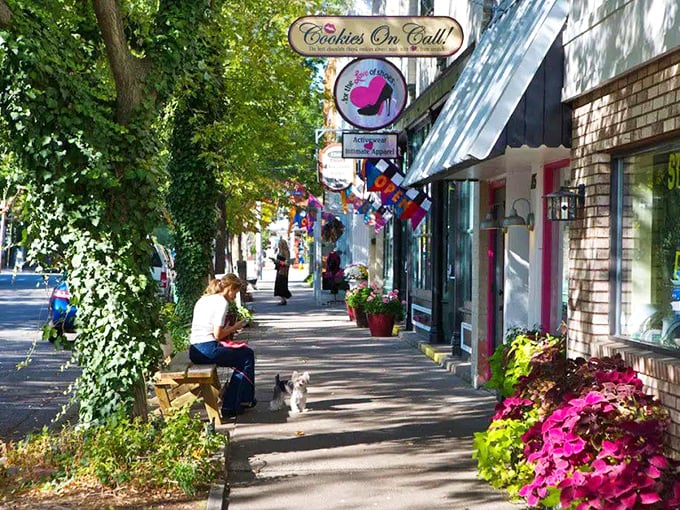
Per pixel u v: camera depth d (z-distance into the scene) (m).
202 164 22.84
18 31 9.59
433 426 12.50
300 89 24.38
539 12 10.91
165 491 8.87
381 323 25.73
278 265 41.09
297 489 9.37
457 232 20.09
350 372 18.03
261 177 27.14
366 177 22.45
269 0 22.73
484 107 11.27
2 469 9.22
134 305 10.48
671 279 8.53
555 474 7.39
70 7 12.65
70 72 10.12
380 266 33.66
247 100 23.52
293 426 12.57
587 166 9.90
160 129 21.95
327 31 16.02
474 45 16.50
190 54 11.10
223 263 31.84
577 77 9.99
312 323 30.62
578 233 10.11
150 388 15.42
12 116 9.73
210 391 12.72
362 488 9.38
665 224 8.66
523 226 14.53
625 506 6.73
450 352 19.98
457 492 9.17
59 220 10.19
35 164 9.95
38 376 17.22
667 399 7.90
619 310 9.55
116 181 10.10
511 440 8.92
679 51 7.89
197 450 9.64
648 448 6.97
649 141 8.79
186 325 22.61
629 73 8.88
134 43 10.97
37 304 36.03
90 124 10.01
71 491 8.77
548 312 13.50
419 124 24.03
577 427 7.42
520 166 13.84
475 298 16.22
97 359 10.46
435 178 14.41
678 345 8.37
